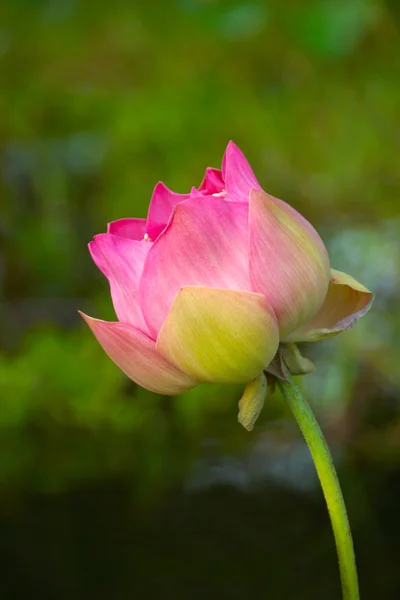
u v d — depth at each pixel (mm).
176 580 1251
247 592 1187
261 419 2164
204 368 862
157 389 881
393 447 1882
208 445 1983
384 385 2156
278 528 1433
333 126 2627
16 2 2598
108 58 2688
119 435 2090
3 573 1276
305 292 857
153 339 874
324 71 2625
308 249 857
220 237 857
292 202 2641
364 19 2385
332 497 845
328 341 2289
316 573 1257
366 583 1246
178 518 1495
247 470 1787
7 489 1679
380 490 1620
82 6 2605
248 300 849
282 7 2387
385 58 2527
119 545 1367
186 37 2588
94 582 1241
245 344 853
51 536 1419
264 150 2682
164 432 2111
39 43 2680
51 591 1221
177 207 854
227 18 2441
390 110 2588
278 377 867
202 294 848
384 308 2293
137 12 2584
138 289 875
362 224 2525
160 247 859
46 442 2047
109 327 872
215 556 1317
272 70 2631
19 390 2232
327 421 2105
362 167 2578
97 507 1557
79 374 2303
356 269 2424
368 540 1397
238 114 2693
